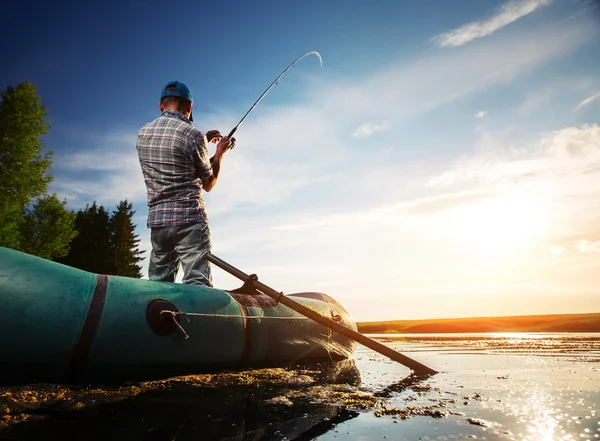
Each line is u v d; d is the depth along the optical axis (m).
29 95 18.95
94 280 1.99
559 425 1.21
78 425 1.26
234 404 1.59
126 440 1.11
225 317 2.36
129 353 1.90
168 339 2.04
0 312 1.61
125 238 28.80
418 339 7.36
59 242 21.36
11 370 1.67
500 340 6.20
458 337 8.00
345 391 1.89
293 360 2.91
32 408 1.47
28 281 1.73
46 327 1.69
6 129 18.48
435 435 1.14
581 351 3.74
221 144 3.14
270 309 2.81
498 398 1.66
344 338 3.67
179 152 2.62
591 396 1.63
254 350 2.53
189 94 2.93
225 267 2.64
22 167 18.56
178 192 2.63
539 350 3.98
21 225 20.72
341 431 1.20
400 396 1.76
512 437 1.11
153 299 2.07
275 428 1.24
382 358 3.86
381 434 1.16
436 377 2.36
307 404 1.59
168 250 2.74
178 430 1.22
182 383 2.08
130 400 1.66
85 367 1.79
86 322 1.79
